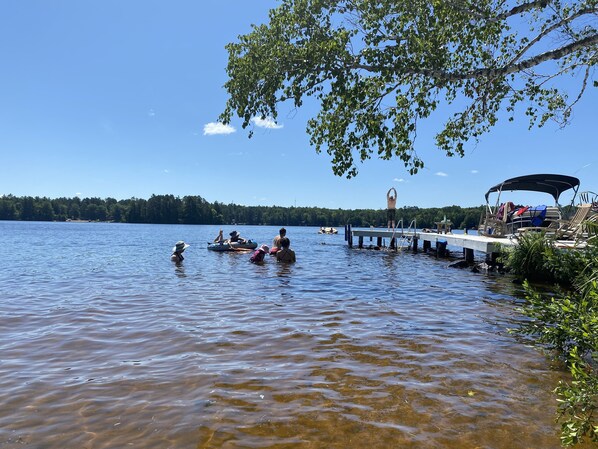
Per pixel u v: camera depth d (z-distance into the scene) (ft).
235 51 28.99
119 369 17.02
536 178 57.21
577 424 11.67
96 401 14.02
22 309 28.30
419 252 85.10
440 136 33.27
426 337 21.70
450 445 11.34
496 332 22.71
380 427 12.30
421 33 26.84
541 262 38.17
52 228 271.90
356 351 19.36
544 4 24.00
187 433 11.95
